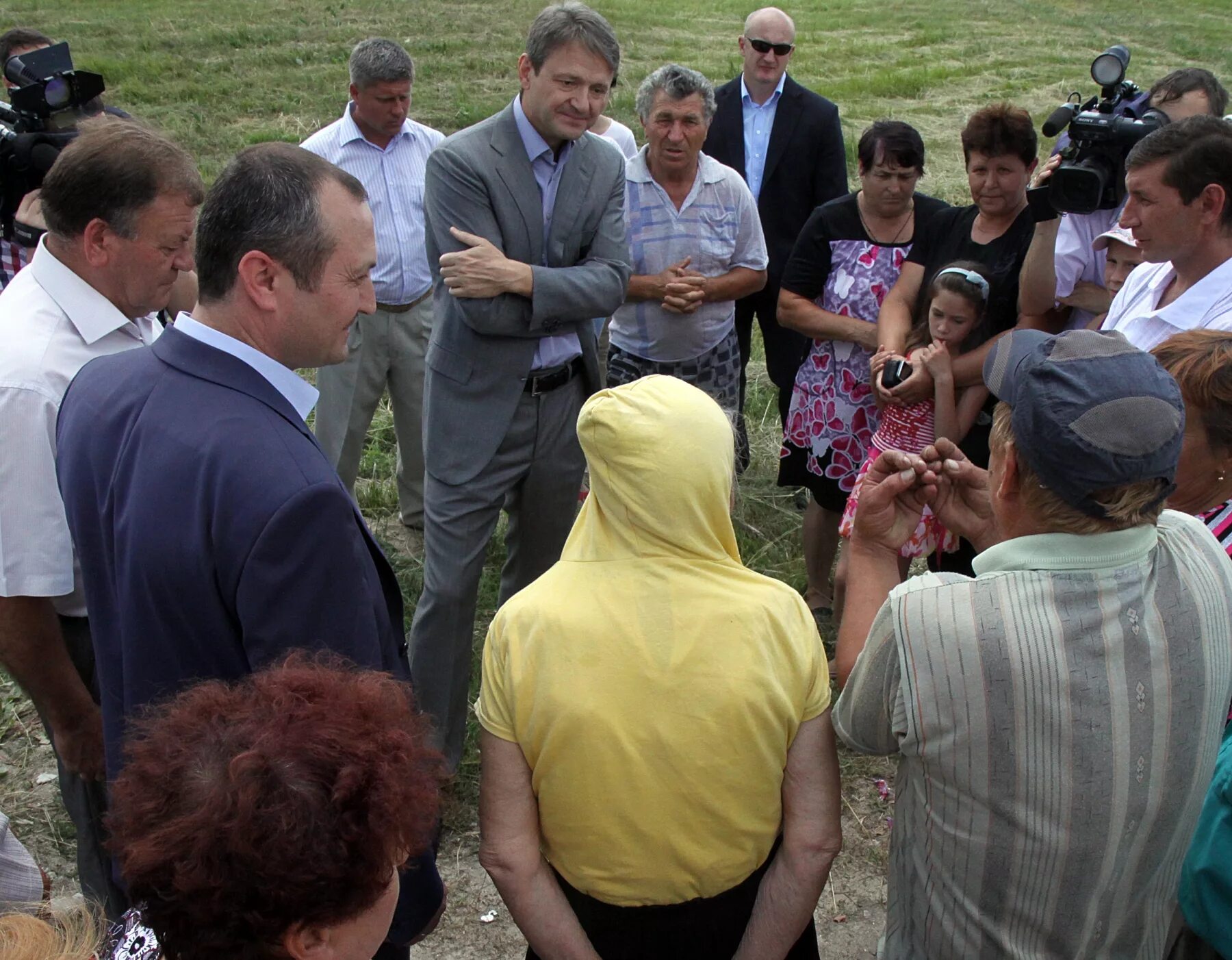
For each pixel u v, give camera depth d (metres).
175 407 1.73
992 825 1.52
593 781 1.66
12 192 2.87
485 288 2.90
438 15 15.03
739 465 4.67
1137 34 17.61
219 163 9.31
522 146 3.01
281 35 13.47
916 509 1.92
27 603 2.12
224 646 1.73
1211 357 1.96
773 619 1.69
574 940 1.76
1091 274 3.57
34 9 14.19
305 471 1.71
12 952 1.14
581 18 2.87
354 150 4.27
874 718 1.62
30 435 2.09
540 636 1.66
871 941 2.88
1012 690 1.45
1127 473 1.42
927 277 3.72
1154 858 1.55
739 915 1.81
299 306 1.79
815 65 14.61
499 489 3.16
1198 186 2.66
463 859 3.10
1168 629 1.48
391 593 1.99
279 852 1.08
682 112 3.92
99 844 2.43
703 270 4.20
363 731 1.19
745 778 1.69
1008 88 13.70
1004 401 1.61
